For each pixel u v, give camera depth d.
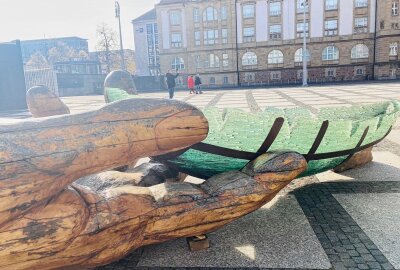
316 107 12.81
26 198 1.67
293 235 2.94
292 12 47.66
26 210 1.70
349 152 3.64
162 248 2.81
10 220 1.66
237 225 3.18
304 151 3.24
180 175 3.52
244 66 50.38
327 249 2.69
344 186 4.14
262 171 2.58
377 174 4.57
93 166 1.86
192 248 2.73
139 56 68.00
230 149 2.90
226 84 50.91
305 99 16.94
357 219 3.20
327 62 48.06
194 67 51.59
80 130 1.82
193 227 2.43
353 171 4.73
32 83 22.20
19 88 15.79
